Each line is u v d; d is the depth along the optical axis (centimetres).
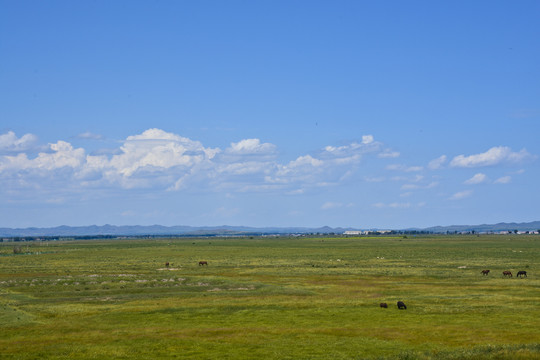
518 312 6419
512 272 11406
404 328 5662
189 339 5341
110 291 8900
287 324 6022
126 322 6272
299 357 4619
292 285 9575
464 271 11681
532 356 4147
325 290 8856
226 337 5400
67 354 4828
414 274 11138
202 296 8262
